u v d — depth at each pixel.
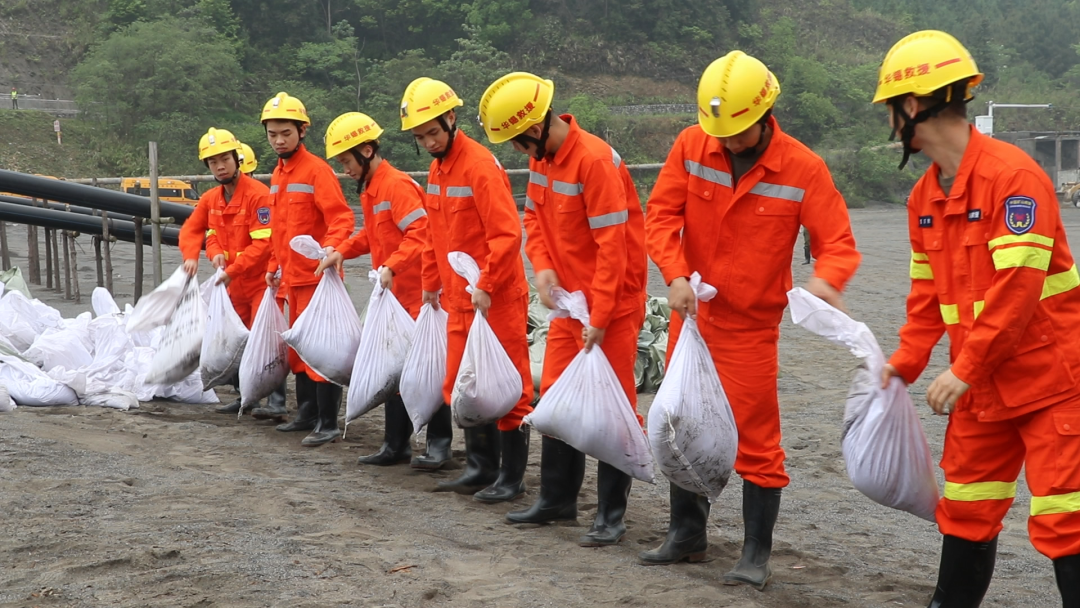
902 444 3.61
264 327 7.16
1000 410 3.25
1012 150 3.18
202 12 64.38
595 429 4.49
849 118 73.38
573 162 4.53
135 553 4.07
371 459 6.27
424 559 4.23
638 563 4.38
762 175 3.96
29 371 7.58
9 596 3.66
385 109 62.41
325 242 6.66
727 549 4.69
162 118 54.66
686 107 73.12
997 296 3.10
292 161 6.87
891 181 65.31
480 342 5.21
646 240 4.18
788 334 13.13
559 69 74.62
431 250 5.74
